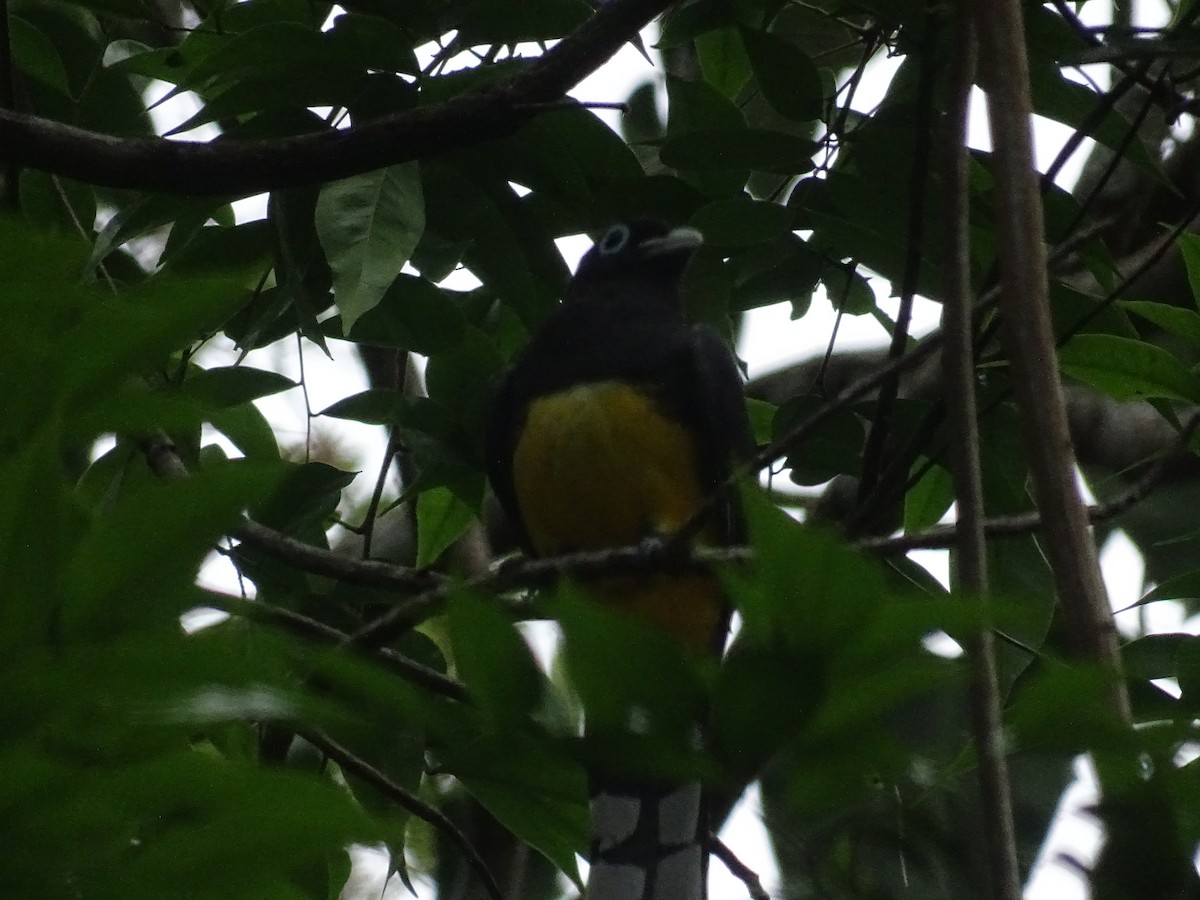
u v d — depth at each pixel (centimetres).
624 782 384
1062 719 362
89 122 989
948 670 334
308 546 870
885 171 840
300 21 866
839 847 406
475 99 737
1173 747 377
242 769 334
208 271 876
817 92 850
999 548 909
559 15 809
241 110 809
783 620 328
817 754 353
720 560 411
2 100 893
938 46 829
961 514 494
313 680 395
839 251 919
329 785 338
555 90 739
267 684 337
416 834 986
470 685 362
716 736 345
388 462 952
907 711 518
